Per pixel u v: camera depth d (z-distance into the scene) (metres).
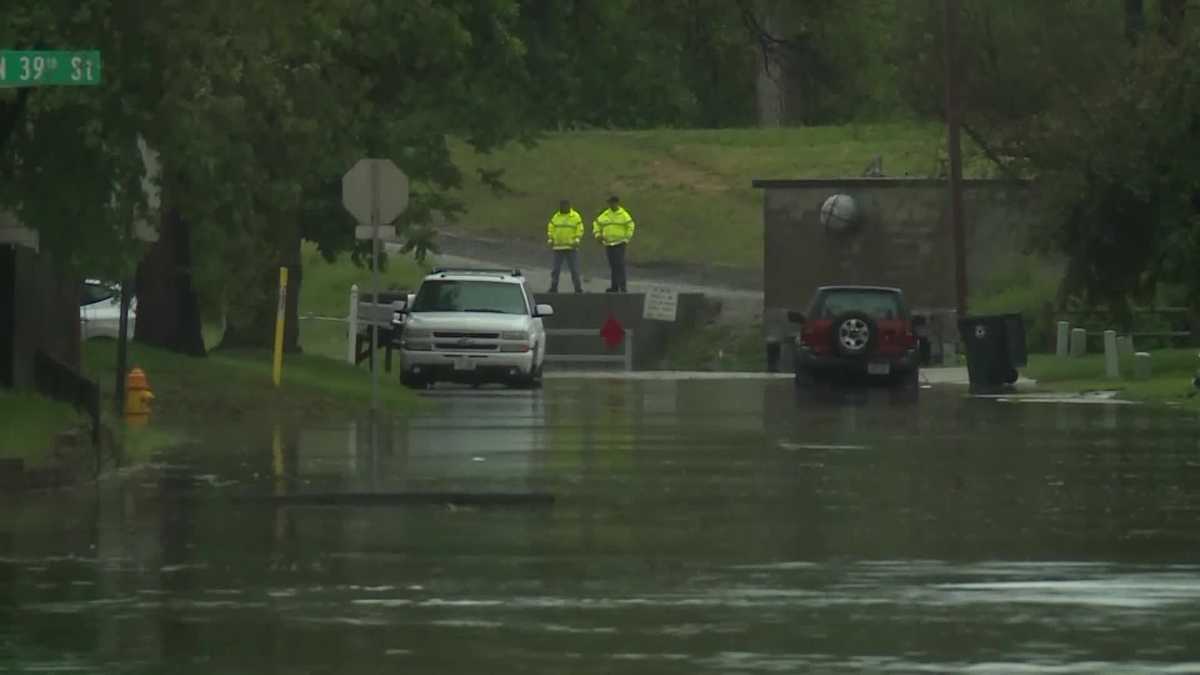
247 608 47.28
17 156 87.12
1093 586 50.50
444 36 142.50
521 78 156.62
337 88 136.62
